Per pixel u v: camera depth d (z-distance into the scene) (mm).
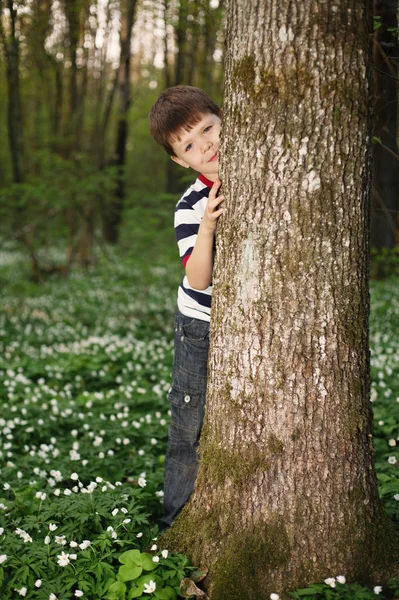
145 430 4781
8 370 6629
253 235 2396
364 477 2500
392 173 6652
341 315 2402
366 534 2453
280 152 2309
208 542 2531
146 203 12344
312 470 2416
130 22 15195
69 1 12758
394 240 7367
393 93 3852
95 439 4629
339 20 2244
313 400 2404
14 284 13242
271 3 2254
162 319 10219
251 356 2445
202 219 2557
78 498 3064
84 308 11102
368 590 2309
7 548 2750
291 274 2363
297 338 2389
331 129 2285
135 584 2418
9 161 22641
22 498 3326
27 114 20000
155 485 3639
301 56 2246
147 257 11820
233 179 2434
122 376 6738
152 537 2875
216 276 2578
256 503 2463
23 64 14930
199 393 2906
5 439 4730
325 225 2338
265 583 2398
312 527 2416
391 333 8430
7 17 11523
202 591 2420
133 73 20531
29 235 14562
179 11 8883
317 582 2373
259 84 2305
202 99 2682
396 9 3457
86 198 12906
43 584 2525
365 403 2508
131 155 25078
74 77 14875
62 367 6805
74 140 15211
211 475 2580
